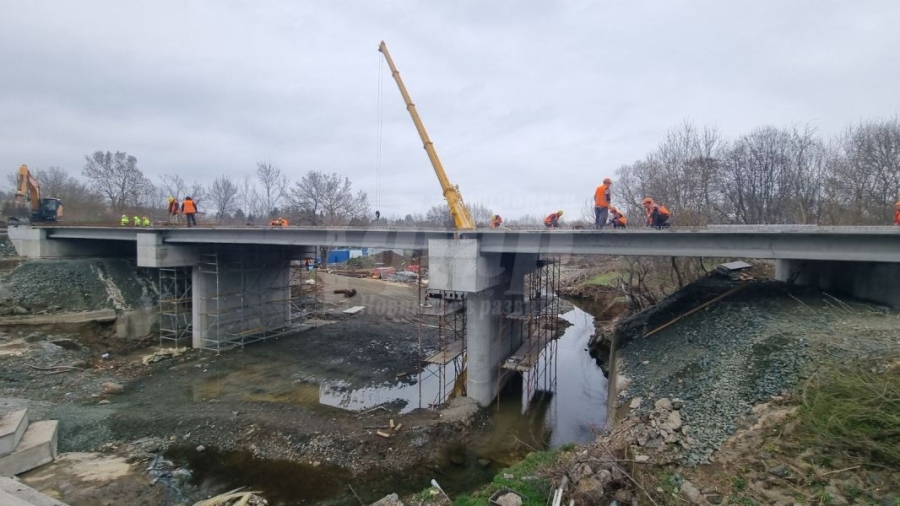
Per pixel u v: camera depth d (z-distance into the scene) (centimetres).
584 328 3384
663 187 3503
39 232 2923
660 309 1973
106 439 1535
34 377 1991
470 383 1927
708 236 1491
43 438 1355
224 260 2814
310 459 1439
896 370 890
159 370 2317
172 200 2798
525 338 2559
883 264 1425
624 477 882
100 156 8362
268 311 3111
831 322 1278
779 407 952
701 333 1506
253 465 1412
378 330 3244
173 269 2888
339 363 2497
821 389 913
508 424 1759
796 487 750
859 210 3139
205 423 1653
